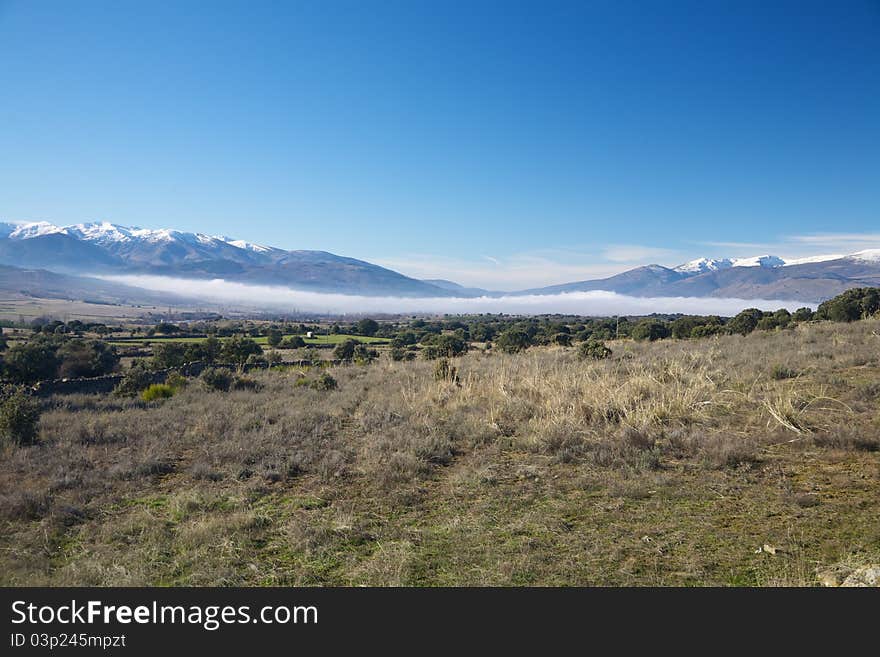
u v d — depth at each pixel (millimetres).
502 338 35000
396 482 8195
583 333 51156
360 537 6273
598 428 10156
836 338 18453
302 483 8477
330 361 35688
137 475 9086
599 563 5352
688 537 5777
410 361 31422
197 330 107188
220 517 6992
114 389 22094
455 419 11898
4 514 7328
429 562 5586
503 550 5727
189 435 12016
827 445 8312
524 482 7863
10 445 11047
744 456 8047
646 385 12453
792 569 4992
